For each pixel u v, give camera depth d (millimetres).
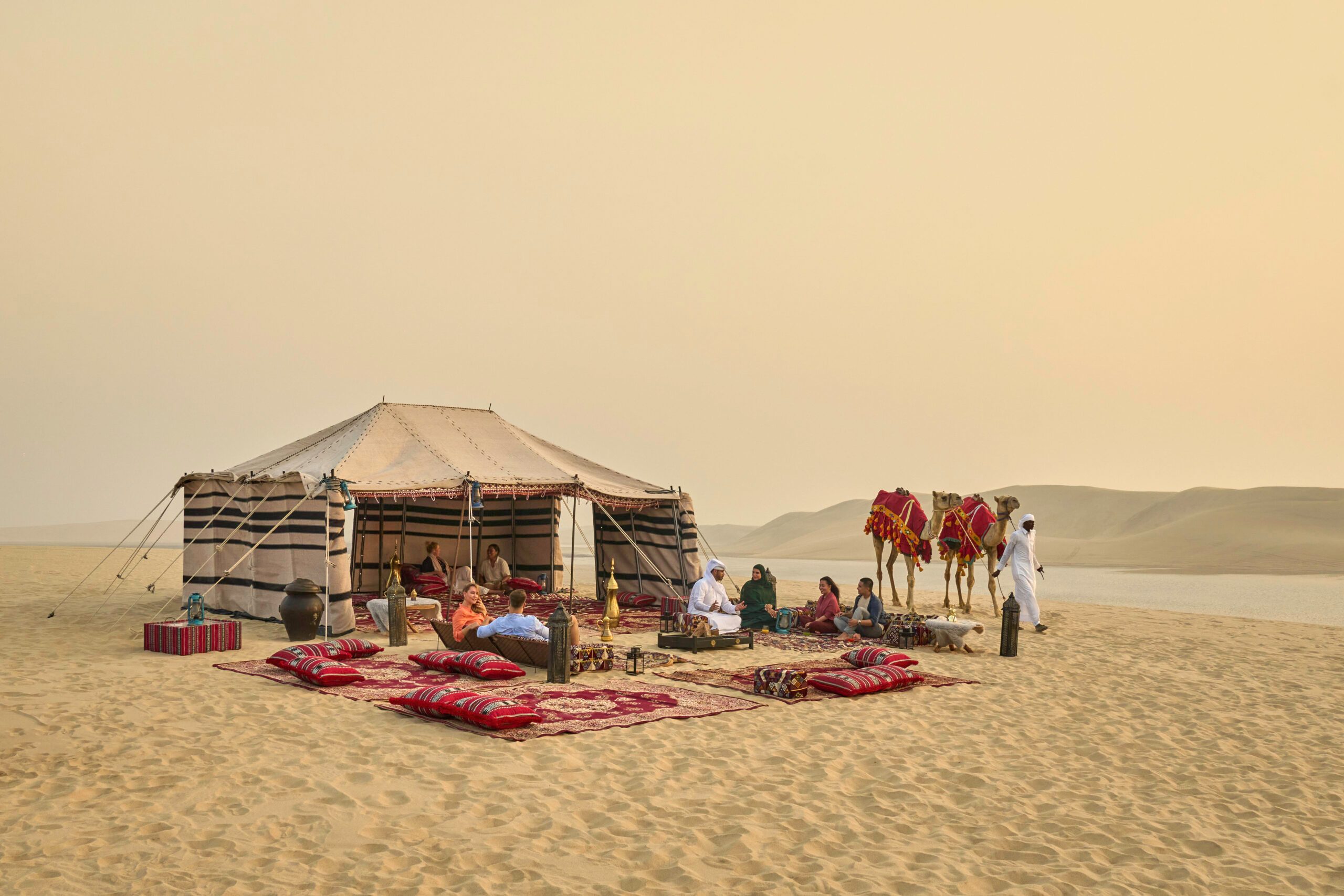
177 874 4938
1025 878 5234
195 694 9578
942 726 8734
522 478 17047
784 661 12344
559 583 22078
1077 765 7562
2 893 4625
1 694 9492
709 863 5316
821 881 5086
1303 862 5582
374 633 14664
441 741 7730
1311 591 33000
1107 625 18000
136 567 34438
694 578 18469
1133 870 5391
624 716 8695
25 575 28375
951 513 19109
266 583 15875
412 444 17812
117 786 6453
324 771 6840
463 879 4988
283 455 19078
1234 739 8547
